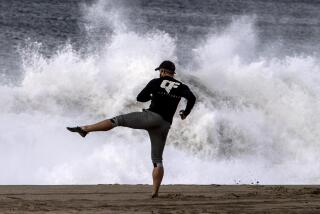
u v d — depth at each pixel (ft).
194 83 206.28
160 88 88.84
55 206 79.46
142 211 76.48
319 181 169.78
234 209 79.97
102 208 78.64
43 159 158.10
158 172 92.63
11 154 158.71
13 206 78.43
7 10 581.12
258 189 107.76
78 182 151.43
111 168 158.51
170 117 89.97
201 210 78.54
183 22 584.81
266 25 626.23
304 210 79.66
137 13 638.53
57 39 379.96
